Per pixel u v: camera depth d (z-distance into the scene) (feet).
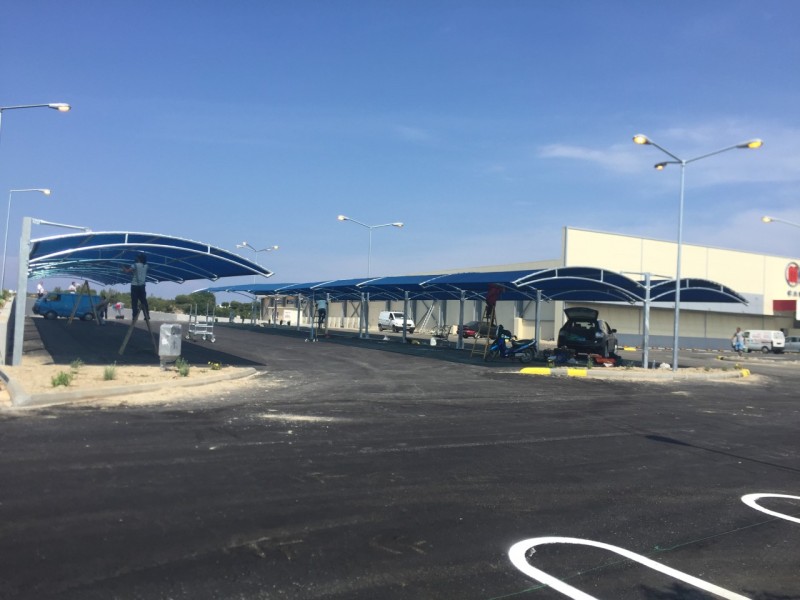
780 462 30.53
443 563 16.20
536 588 15.06
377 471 24.54
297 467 24.41
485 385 55.62
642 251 165.68
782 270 194.70
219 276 75.46
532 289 90.89
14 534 16.25
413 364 72.79
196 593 13.69
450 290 104.53
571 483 24.62
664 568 16.76
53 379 39.24
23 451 24.49
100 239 53.62
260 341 98.89
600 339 83.15
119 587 13.73
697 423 40.88
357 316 236.43
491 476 24.93
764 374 87.45
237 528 17.63
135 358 59.57
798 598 15.33
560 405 45.65
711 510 22.12
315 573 15.08
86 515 17.88
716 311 184.03
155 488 20.76
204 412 35.19
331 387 49.52
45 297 133.28
